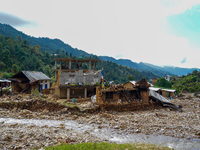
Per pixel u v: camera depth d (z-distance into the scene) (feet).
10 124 57.98
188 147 50.62
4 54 414.00
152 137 57.98
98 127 65.10
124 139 54.39
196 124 76.43
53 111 85.71
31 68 474.49
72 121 73.00
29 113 77.82
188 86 307.99
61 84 133.18
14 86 141.28
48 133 51.44
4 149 37.58
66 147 39.19
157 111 106.83
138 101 108.68
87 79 143.74
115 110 98.99
